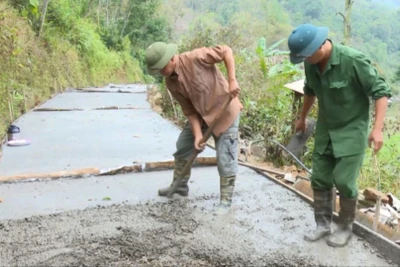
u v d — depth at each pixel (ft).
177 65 10.84
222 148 11.34
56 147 18.38
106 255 8.95
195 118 11.53
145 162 15.66
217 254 9.09
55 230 10.18
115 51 82.12
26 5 38.27
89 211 11.42
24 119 25.48
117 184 13.84
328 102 8.98
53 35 47.85
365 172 16.43
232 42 26.14
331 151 9.43
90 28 68.39
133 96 41.09
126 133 21.63
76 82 53.78
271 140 16.14
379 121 8.43
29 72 33.12
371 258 9.04
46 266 8.49
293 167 16.53
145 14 95.55
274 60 24.73
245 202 12.28
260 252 9.23
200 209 11.68
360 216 11.00
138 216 11.11
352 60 8.46
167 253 9.11
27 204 11.94
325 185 9.69
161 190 12.71
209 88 11.02
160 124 24.27
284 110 18.30
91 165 15.57
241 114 20.36
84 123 24.41
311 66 9.11
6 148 18.11
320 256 9.10
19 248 9.25
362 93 8.80
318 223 9.95
